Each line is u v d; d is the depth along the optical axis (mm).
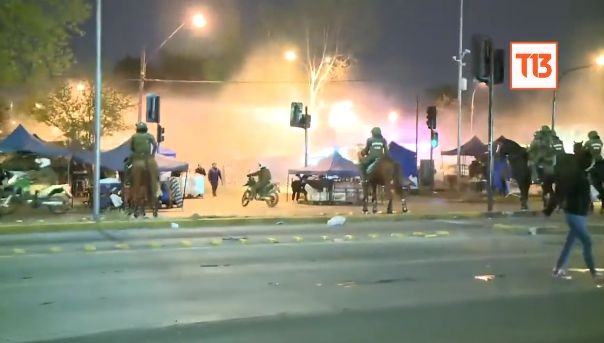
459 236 24859
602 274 16781
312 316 12336
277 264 18266
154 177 30156
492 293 14516
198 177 50875
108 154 36750
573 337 11047
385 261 18875
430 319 12180
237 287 15031
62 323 11711
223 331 11258
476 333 11242
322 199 42969
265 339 10773
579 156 16172
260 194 40062
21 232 25875
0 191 33219
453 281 15922
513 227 27453
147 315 12328
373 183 33219
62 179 44406
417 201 43938
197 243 22672
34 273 16703
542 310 12969
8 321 11844
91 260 18844
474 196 48000
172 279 15953
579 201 16031
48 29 45500
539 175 33750
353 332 11242
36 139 38188
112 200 35688
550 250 21234
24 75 46250
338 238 24172
